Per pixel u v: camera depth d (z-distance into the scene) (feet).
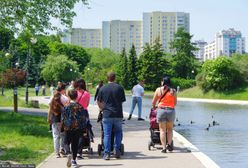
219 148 56.44
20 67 352.28
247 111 141.90
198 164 37.45
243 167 43.37
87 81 386.52
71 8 85.76
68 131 36.58
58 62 362.94
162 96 44.11
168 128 44.68
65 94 43.83
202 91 275.59
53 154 43.11
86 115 38.68
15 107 95.66
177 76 413.18
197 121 100.42
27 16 80.23
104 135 40.78
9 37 86.07
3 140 51.47
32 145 48.49
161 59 358.02
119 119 40.96
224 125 90.22
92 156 42.27
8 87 234.38
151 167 36.24
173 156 41.86
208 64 272.51
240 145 59.26
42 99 180.75
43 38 85.97
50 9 83.87
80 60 511.81
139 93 83.15
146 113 124.57
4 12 76.95
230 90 264.72
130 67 386.93
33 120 77.92
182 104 195.52
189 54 424.87
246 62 275.39
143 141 52.95
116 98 40.98
